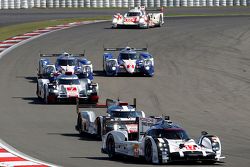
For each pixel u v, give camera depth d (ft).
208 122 361.92
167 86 469.16
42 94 421.18
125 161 255.09
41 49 599.98
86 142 302.86
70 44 624.18
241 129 343.05
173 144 244.83
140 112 309.22
